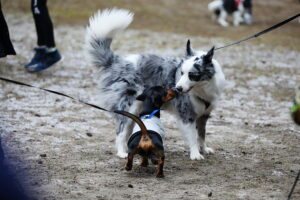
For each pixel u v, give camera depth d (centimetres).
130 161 643
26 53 1434
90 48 763
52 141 785
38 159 694
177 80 719
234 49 1689
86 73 1272
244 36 1933
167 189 598
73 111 966
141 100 691
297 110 521
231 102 1078
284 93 1166
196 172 668
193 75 675
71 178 629
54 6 2170
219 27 2100
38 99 1027
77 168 670
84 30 1858
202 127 753
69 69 1301
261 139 835
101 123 905
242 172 671
